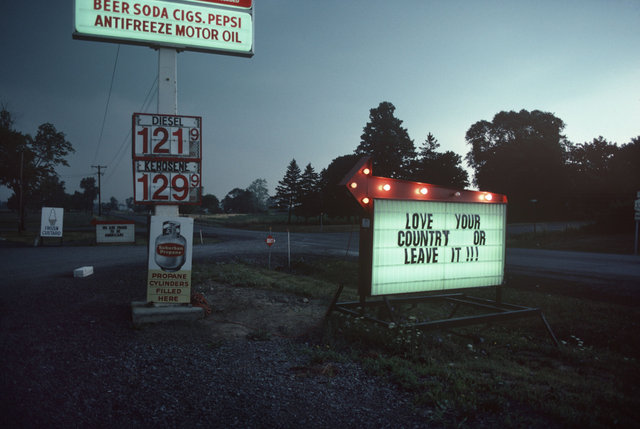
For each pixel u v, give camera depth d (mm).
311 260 17906
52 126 58906
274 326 6574
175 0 7402
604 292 10156
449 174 77375
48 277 12125
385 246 6191
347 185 5871
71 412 3504
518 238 28672
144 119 6945
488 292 10047
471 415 3494
